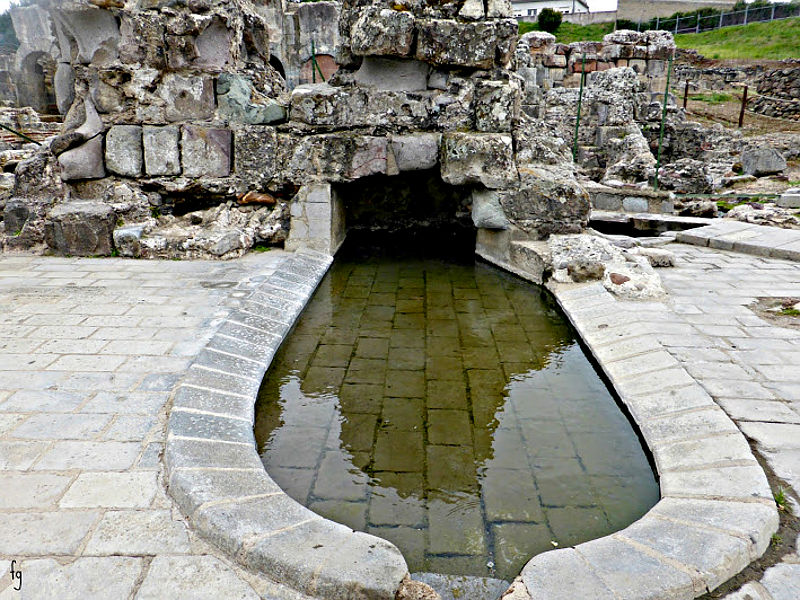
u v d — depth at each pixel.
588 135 14.94
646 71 17.23
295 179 7.02
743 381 3.73
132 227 6.62
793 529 2.47
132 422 3.16
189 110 6.93
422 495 2.99
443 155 6.89
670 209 9.82
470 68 6.88
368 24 6.58
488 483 3.08
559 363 4.48
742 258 7.05
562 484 3.06
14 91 12.80
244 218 7.11
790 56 24.86
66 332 4.31
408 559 2.56
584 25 34.91
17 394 3.41
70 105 7.20
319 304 5.74
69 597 2.08
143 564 2.24
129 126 6.85
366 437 3.50
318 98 6.86
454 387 4.11
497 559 2.56
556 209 6.77
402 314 5.53
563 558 2.30
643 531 2.45
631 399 3.65
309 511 2.57
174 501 2.58
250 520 2.40
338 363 4.47
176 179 6.97
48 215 6.45
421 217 9.09
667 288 5.76
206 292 5.31
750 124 18.00
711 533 2.37
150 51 6.71
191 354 3.98
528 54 15.31
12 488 2.62
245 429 3.24
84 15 6.52
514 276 6.73
